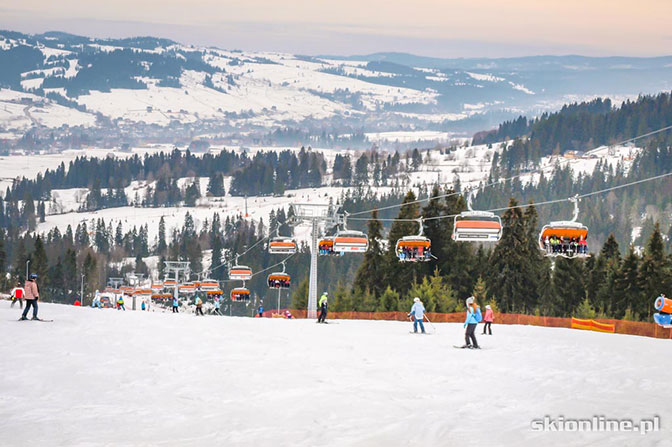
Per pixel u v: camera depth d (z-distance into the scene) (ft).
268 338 111.45
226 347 98.94
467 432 52.21
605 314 272.31
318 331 127.65
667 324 150.51
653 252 283.38
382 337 118.11
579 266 303.89
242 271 267.59
